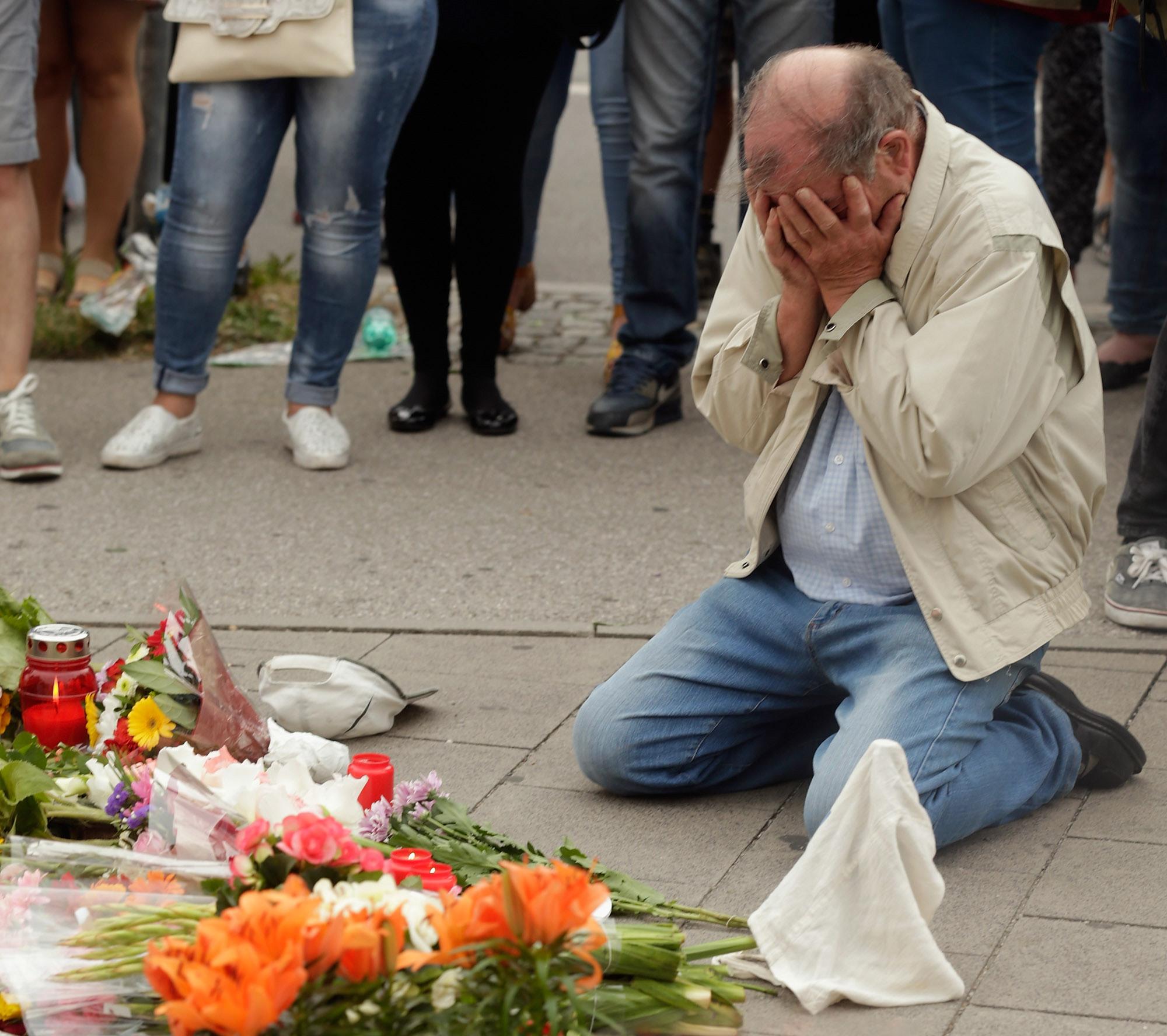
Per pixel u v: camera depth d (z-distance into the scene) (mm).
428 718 3283
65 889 2129
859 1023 2168
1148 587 3740
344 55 4633
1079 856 2658
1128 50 5109
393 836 2496
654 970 2117
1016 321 2527
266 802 2186
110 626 3787
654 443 5375
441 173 5223
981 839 2729
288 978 1680
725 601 2900
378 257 5070
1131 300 5586
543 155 6289
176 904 2037
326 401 5148
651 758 2848
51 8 6238
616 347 5852
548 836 2756
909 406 2529
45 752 2666
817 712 3031
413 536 4461
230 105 4828
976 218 2561
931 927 2428
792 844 2734
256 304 7195
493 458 5207
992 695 2676
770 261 2660
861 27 5738
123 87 6457
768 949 2238
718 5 5074
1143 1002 2205
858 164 2502
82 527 4508
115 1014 1995
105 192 6605
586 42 5387
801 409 2760
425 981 1851
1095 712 2963
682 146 5172
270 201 10219
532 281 6539
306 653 3639
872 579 2781
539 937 1813
